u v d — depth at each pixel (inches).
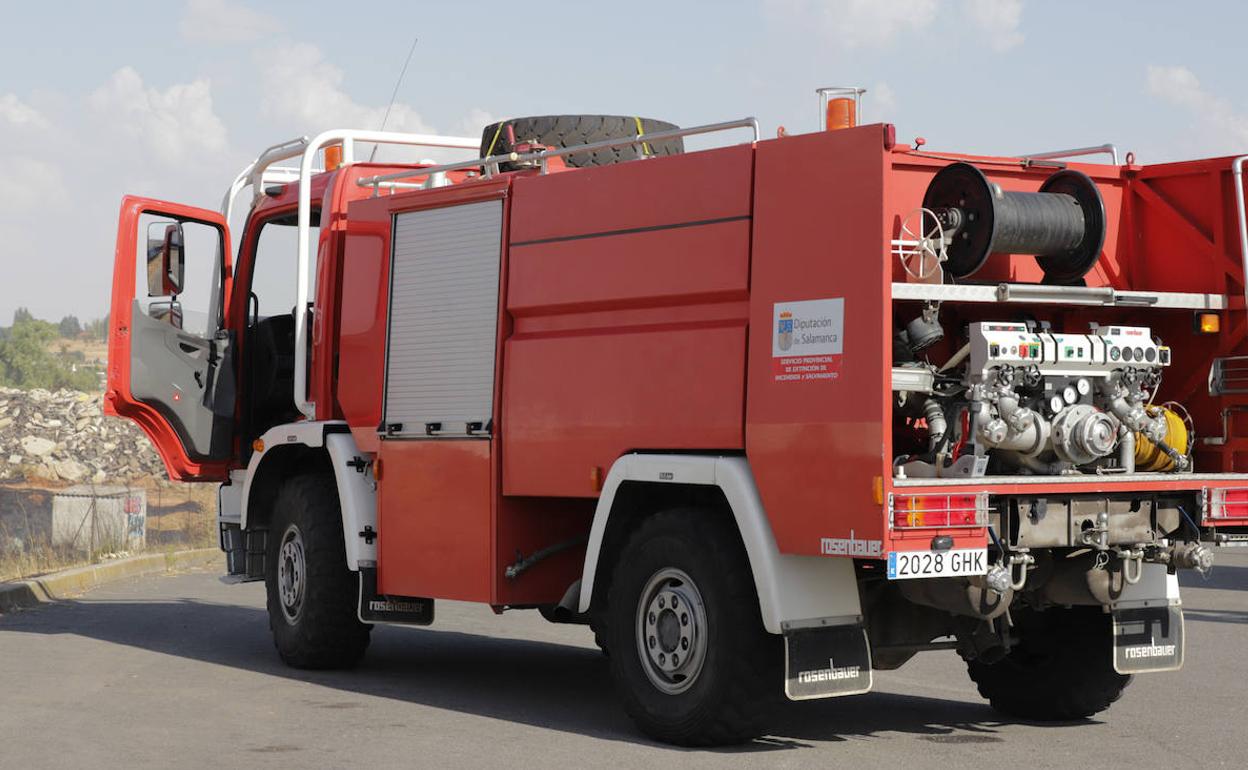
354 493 390.3
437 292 366.0
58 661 410.0
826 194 281.4
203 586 666.8
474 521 351.6
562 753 290.7
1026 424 295.6
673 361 306.7
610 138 417.4
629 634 308.2
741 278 295.3
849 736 316.5
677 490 314.3
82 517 834.2
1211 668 421.1
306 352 423.8
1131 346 308.0
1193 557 307.3
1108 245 343.9
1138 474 307.9
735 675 290.2
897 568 267.7
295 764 277.1
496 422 346.0
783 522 282.8
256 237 466.6
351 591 402.9
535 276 339.3
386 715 334.3
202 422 461.4
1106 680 332.8
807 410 279.7
